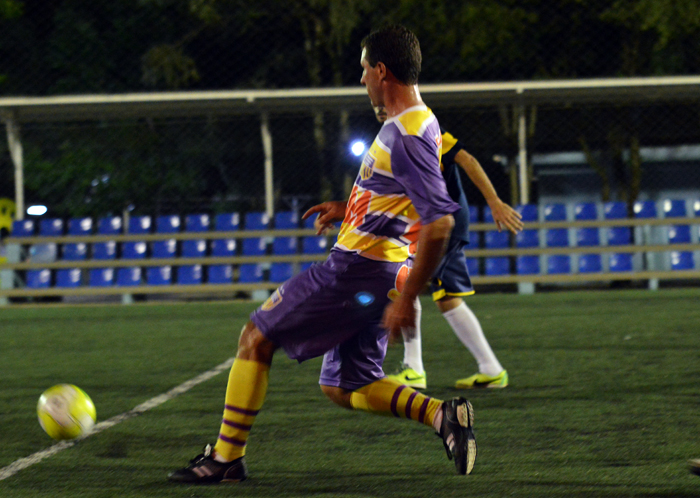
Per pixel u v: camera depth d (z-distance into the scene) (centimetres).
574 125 4825
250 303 3375
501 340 1922
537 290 3956
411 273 680
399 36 719
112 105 3725
